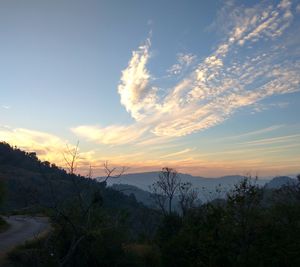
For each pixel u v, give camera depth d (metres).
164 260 20.12
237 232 17.41
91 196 14.69
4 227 36.38
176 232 24.56
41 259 16.81
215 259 17.53
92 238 18.50
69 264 18.06
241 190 17.50
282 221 17.80
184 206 31.78
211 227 18.59
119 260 19.72
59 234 17.53
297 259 16.16
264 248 16.70
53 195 13.93
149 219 38.50
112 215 20.03
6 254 20.45
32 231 33.75
